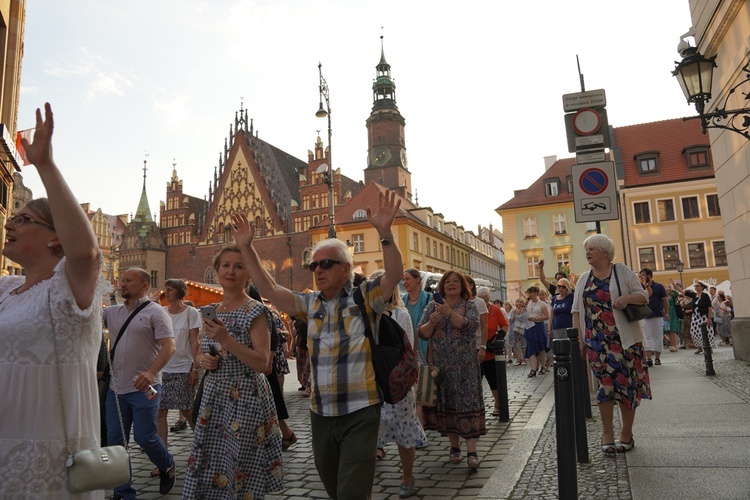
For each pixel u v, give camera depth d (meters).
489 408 8.85
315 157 61.88
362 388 3.26
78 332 2.25
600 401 5.41
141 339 5.08
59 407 2.19
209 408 3.65
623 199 42.53
